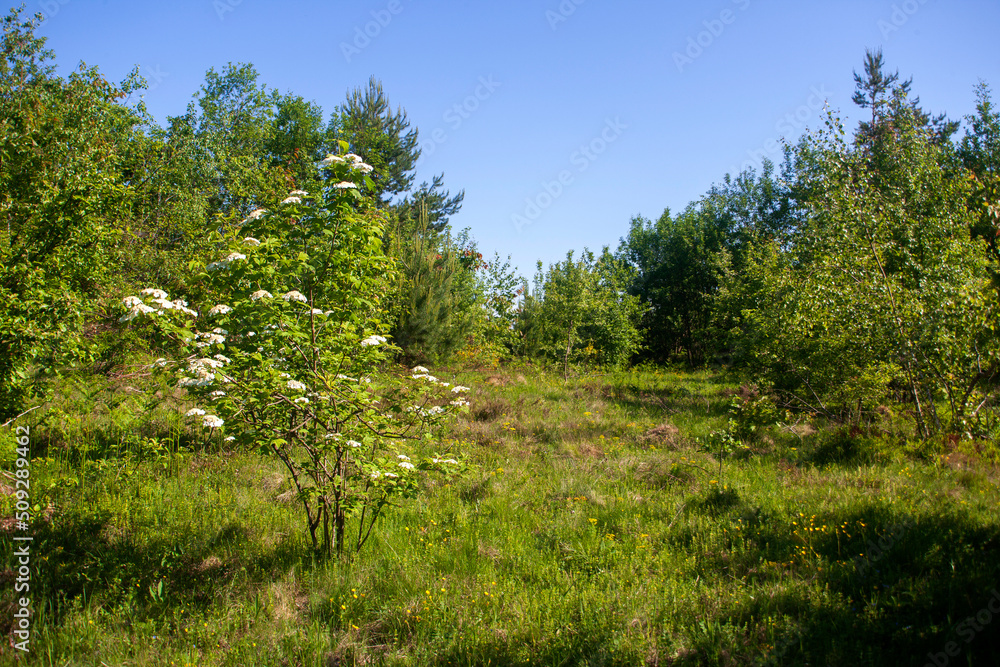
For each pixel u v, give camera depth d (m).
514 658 3.66
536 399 13.05
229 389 4.30
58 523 5.42
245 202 17.83
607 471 7.74
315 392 4.45
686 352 33.62
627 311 24.66
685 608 4.16
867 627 3.79
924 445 8.41
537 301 22.73
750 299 16.41
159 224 14.58
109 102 11.30
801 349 10.89
